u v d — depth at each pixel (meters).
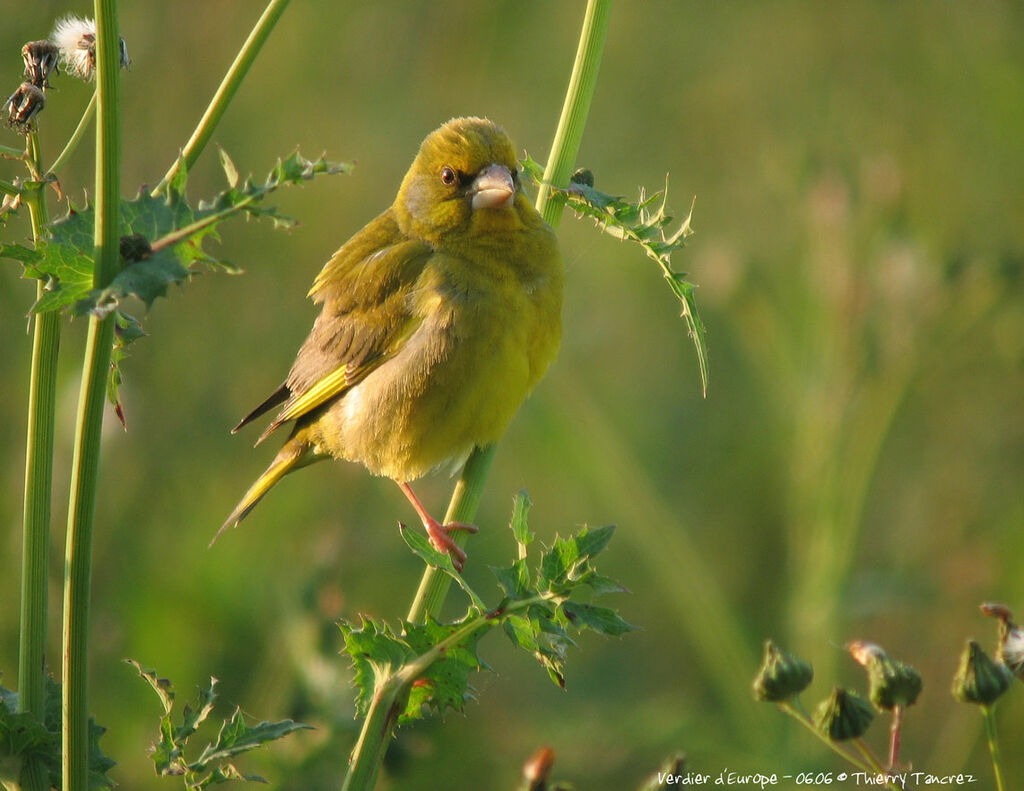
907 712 11.73
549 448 12.36
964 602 12.26
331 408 9.51
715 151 16.94
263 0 15.03
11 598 10.54
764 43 17.58
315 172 4.42
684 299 6.35
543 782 4.71
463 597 12.51
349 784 5.22
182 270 4.33
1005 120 15.20
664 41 17.72
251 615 11.25
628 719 10.75
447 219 8.91
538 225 8.95
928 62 16.45
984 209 14.54
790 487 11.86
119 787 10.09
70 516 4.62
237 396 13.59
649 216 6.60
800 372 11.19
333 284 9.53
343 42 15.75
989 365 14.19
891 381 10.96
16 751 5.09
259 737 5.48
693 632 10.95
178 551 11.79
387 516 12.66
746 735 10.45
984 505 13.40
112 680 10.83
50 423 5.23
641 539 11.28
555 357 9.12
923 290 10.93
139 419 12.62
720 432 14.41
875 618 12.21
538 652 5.16
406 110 15.88
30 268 4.55
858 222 11.15
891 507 13.56
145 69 14.08
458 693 5.43
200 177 14.20
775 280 11.75
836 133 15.75
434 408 8.77
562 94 17.11
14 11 13.05
